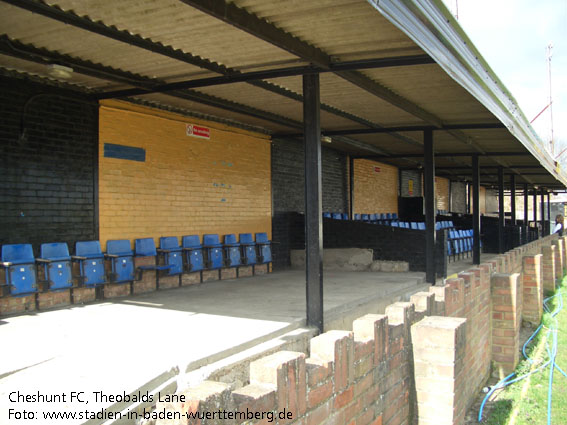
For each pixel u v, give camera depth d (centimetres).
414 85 655
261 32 420
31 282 564
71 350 393
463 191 2677
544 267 1213
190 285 814
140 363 356
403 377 356
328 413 267
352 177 1484
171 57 505
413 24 360
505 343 632
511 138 1070
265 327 484
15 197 587
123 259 689
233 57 523
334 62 531
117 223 714
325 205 1336
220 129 918
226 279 897
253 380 233
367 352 308
